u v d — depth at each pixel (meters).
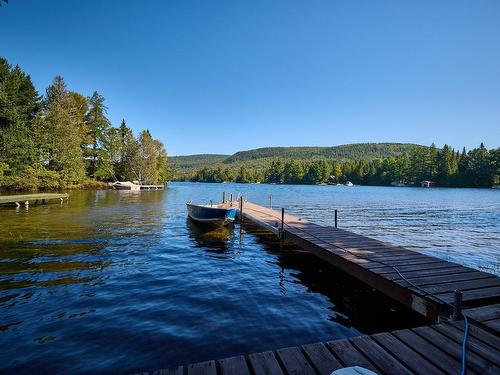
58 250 10.20
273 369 3.12
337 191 69.31
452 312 4.72
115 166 62.91
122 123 67.06
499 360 3.31
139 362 4.12
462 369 3.08
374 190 75.19
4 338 4.64
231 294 6.86
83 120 53.69
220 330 5.12
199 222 16.66
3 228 14.14
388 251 8.59
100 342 4.60
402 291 5.77
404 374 3.08
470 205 34.34
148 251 10.52
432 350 3.55
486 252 11.84
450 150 98.25
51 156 39.94
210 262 9.52
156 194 46.78
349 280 8.33
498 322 4.16
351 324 5.65
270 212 19.11
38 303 5.95
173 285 7.27
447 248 12.52
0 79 35.16
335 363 3.26
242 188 84.56
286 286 7.64
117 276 7.75
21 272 7.81
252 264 9.59
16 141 32.34
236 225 17.84
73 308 5.79
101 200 31.41
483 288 5.62
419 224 19.44
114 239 12.30
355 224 19.19
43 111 42.69
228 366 3.17
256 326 5.34
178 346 4.56
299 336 5.07
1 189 35.59
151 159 64.94
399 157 115.56
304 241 10.34
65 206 24.67
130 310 5.77
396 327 5.64
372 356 3.41
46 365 4.00
